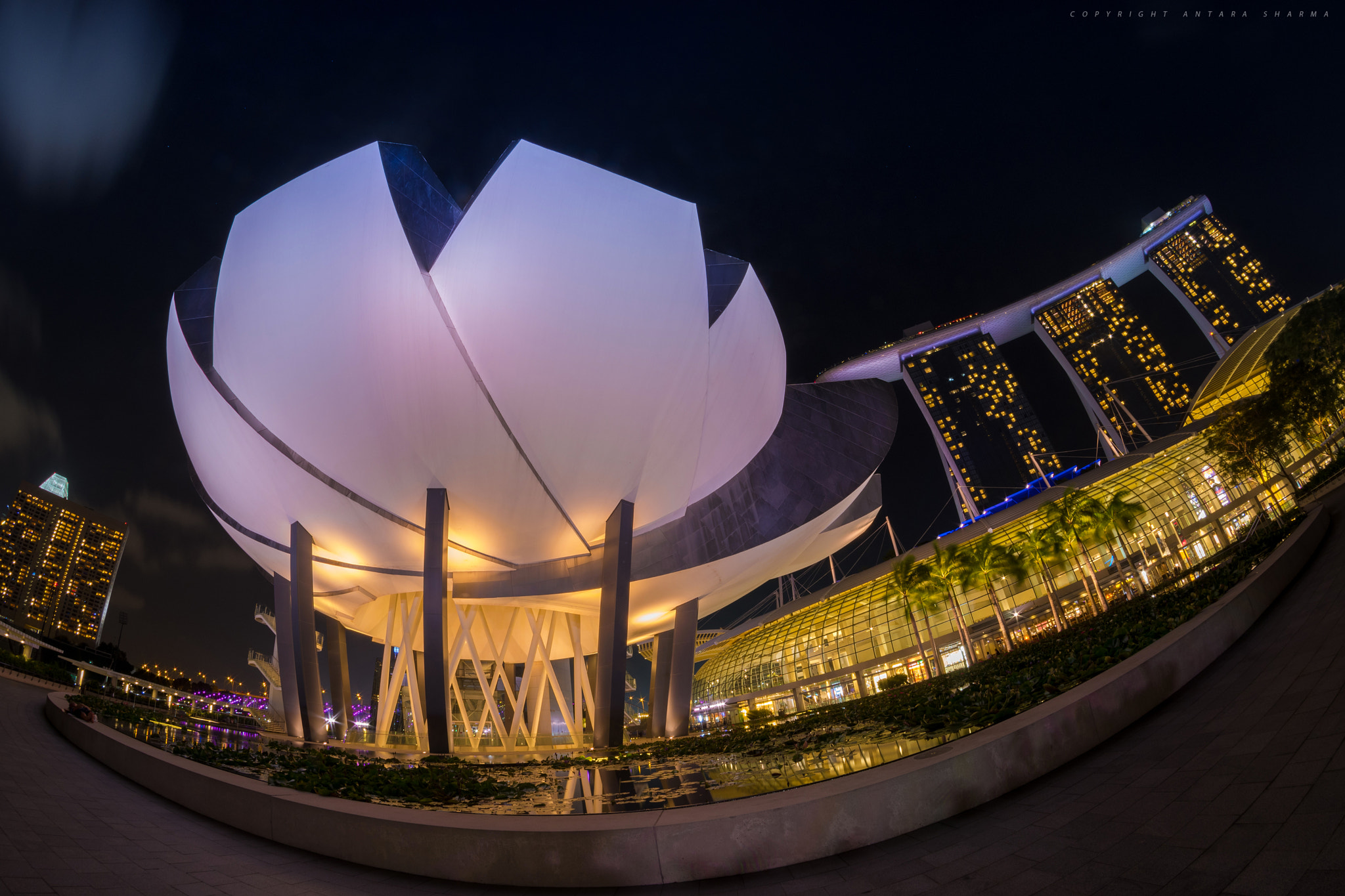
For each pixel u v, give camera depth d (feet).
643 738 167.02
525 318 102.42
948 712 51.16
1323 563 48.39
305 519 126.72
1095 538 165.58
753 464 148.56
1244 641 33.71
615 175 98.32
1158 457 199.72
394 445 113.09
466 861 20.79
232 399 116.16
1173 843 14.61
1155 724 24.67
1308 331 120.88
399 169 103.50
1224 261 638.53
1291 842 12.96
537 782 50.70
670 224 101.81
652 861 19.04
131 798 33.06
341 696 156.56
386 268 99.91
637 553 135.03
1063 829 17.13
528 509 122.11
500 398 108.47
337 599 152.15
